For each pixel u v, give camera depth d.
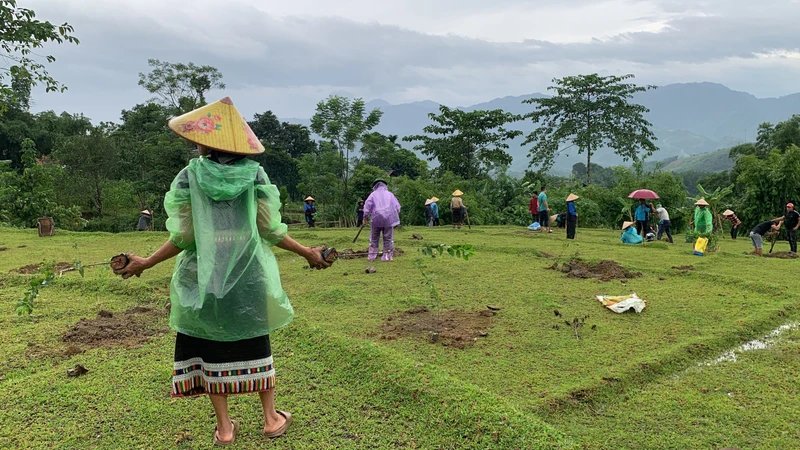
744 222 23.47
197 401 4.04
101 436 3.56
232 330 3.06
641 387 4.57
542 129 36.88
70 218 21.83
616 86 34.34
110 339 5.58
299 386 4.34
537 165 36.62
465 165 33.66
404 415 3.83
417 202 26.08
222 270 3.01
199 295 2.99
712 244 13.45
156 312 6.57
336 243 13.87
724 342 5.61
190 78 35.75
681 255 12.12
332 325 6.13
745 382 4.67
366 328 6.04
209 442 3.46
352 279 8.84
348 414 3.86
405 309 6.88
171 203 3.04
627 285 8.42
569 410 4.08
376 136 30.95
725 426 3.88
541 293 7.76
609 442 3.64
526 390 4.37
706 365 5.09
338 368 4.67
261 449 3.38
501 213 26.78
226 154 3.16
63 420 3.78
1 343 5.48
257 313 3.12
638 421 3.96
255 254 3.12
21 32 12.26
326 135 30.12
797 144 37.91
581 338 5.72
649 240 15.33
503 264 10.33
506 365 4.92
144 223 17.83
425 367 4.45
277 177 56.31
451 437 3.52
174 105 36.75
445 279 8.85
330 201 31.12
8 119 42.94
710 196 19.84
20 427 3.68
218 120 3.19
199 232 3.01
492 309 6.78
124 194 35.72
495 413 3.64
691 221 18.00
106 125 50.69
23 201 20.30
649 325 6.23
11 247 12.98
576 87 34.69
